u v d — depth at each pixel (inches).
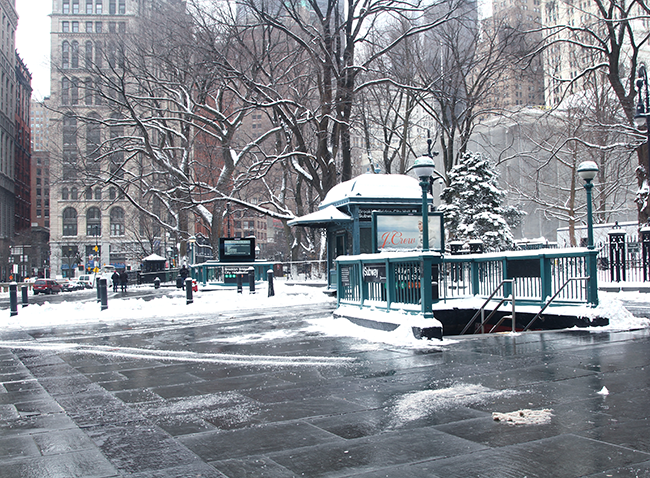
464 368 298.2
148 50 1427.2
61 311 742.5
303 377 289.7
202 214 1660.9
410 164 2281.0
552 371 283.4
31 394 271.0
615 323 445.4
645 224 1093.1
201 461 167.3
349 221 818.2
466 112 1480.1
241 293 1003.9
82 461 169.2
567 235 1828.2
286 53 1393.9
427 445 175.3
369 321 468.4
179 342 450.9
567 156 1924.2
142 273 1962.4
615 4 1159.6
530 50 1253.7
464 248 1073.5
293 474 154.8
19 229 5017.2
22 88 5226.4
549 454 163.5
